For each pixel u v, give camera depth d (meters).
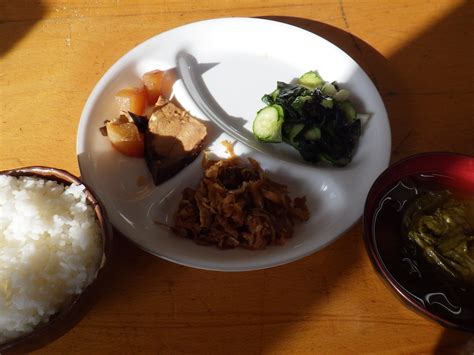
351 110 0.33
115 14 0.39
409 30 0.38
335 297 0.26
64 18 0.39
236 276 0.27
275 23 0.37
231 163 0.32
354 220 0.28
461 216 0.24
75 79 0.36
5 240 0.24
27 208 0.24
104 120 0.33
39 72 0.36
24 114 0.34
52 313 0.22
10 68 0.36
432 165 0.26
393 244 0.25
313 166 0.33
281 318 0.25
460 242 0.23
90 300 0.22
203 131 0.33
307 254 0.26
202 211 0.29
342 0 0.40
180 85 0.35
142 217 0.30
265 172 0.32
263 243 0.28
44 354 0.24
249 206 0.30
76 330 0.25
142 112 0.35
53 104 0.34
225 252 0.28
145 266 0.27
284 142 0.34
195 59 0.38
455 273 0.23
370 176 0.30
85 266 0.23
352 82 0.35
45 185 0.25
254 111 0.36
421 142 0.32
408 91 0.35
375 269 0.24
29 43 0.37
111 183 0.31
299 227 0.30
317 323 0.25
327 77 0.36
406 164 0.26
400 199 0.26
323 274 0.27
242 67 0.37
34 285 0.22
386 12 0.39
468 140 0.32
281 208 0.30
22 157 0.32
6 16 0.39
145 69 0.36
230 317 0.26
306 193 0.32
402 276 0.24
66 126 0.33
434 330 0.25
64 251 0.23
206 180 0.30
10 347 0.20
